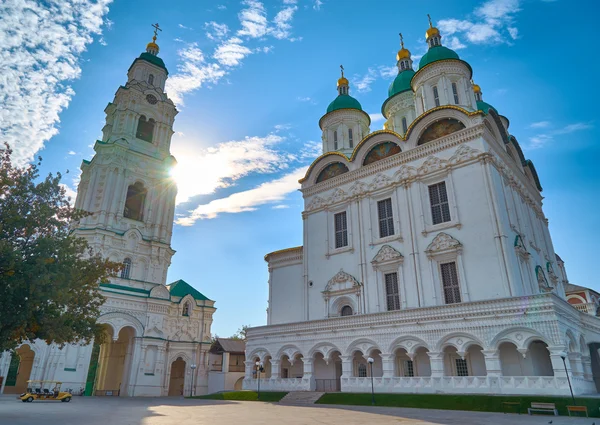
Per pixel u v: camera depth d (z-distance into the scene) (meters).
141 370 45.03
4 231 19.16
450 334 25.62
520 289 28.75
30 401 30.45
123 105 56.03
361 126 49.97
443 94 39.50
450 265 31.47
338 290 36.50
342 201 39.38
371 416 19.05
